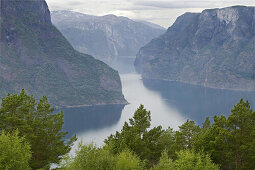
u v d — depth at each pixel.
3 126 56.59
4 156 44.75
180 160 51.28
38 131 59.06
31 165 56.53
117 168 47.97
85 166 46.94
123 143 60.72
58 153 60.47
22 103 59.69
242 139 55.84
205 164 51.34
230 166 59.16
